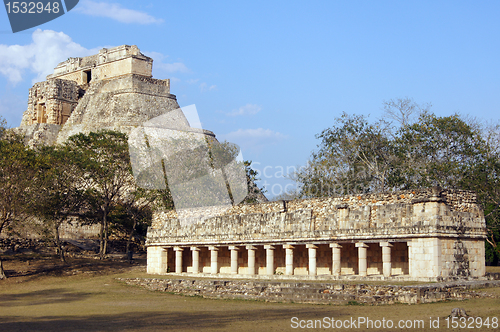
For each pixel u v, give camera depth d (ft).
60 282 135.54
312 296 82.99
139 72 326.44
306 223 109.40
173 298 99.96
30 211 148.25
